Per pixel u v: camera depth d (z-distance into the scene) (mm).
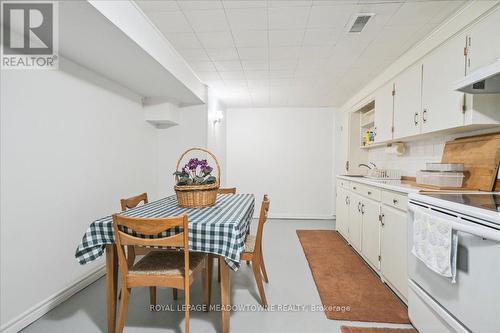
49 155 1838
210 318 1709
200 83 3393
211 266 1836
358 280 2238
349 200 3203
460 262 1159
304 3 1731
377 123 3139
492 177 1691
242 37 2211
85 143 2209
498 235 946
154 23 1983
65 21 1502
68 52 1915
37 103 1746
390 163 3340
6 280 1526
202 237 1370
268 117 4953
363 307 1818
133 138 3018
